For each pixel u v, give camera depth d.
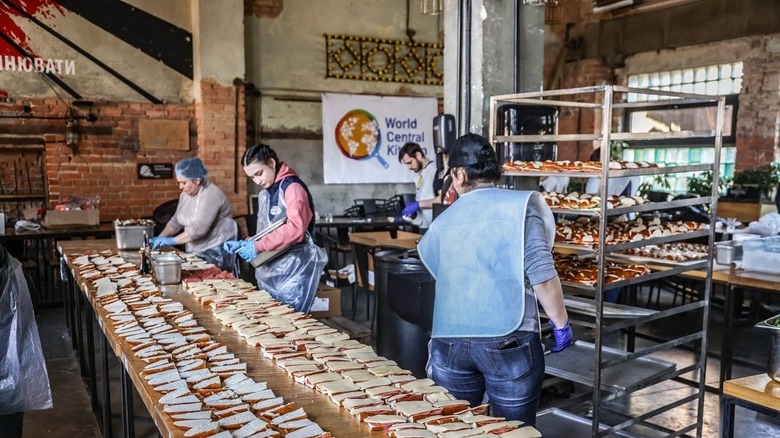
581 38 9.45
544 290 2.16
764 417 3.77
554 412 3.08
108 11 7.04
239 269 5.02
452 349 2.31
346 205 8.62
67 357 4.83
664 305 6.42
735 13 7.80
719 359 4.77
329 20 8.33
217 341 2.38
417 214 5.62
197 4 7.21
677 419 3.72
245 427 1.57
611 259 3.50
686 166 3.05
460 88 4.07
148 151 7.32
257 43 7.99
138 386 1.91
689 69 8.48
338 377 1.93
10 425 2.79
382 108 8.66
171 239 4.52
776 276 3.85
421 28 8.85
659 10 8.58
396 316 3.65
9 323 2.69
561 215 4.70
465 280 2.27
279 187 3.58
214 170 7.46
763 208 7.25
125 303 2.89
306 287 3.63
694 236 3.17
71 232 6.02
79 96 6.99
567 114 9.53
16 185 6.99
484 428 1.60
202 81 7.30
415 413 1.67
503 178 3.96
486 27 3.91
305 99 8.29
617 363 2.85
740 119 7.87
